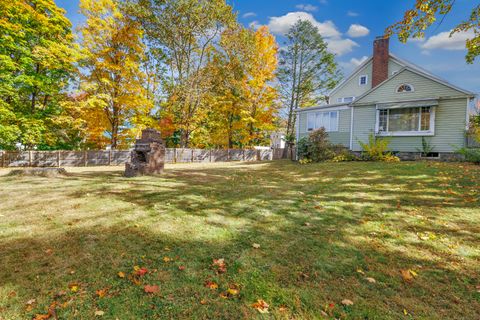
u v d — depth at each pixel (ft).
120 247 10.05
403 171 26.08
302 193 19.89
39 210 14.71
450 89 39.78
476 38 23.88
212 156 71.05
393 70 63.57
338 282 7.94
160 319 6.10
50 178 27.17
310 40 84.33
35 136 46.93
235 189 21.68
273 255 9.66
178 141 86.74
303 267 8.81
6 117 42.09
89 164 54.08
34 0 42.16
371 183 21.98
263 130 88.94
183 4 58.49
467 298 7.17
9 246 9.87
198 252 9.80
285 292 7.37
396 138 44.68
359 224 12.91
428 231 11.79
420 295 7.32
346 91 73.20
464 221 12.71
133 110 57.62
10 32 39.58
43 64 44.52
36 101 52.70
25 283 7.42
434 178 21.90
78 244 10.19
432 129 41.09
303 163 46.50
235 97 74.38
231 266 8.79
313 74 87.71
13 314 6.13
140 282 7.67
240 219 13.79
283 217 14.12
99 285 7.45
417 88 42.65
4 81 41.14
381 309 6.69
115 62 52.90
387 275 8.34
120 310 6.38
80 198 17.71
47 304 6.54
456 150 38.99
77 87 51.96
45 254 9.28
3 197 17.84
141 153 32.89
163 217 13.87
